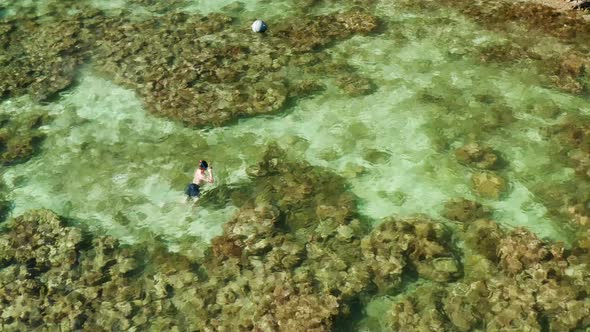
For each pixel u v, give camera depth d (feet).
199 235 51.26
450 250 47.50
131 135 62.90
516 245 46.96
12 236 51.31
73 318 43.91
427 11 79.87
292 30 77.51
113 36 78.07
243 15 82.48
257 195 54.39
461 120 61.87
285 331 41.39
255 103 65.21
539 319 41.22
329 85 67.72
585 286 43.37
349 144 60.23
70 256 49.24
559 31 73.05
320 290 44.73
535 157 56.70
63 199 55.98
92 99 67.82
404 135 60.85
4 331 43.19
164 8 85.40
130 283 46.73
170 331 42.60
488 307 42.45
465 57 70.69
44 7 87.04
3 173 59.31
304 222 51.01
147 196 55.72
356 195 54.34
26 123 65.21
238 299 44.62
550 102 63.00
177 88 67.82
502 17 76.84
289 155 59.16
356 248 48.16
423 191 54.44
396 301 43.91
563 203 51.55
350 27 76.95
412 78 68.18
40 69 72.64
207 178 55.52
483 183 54.24
